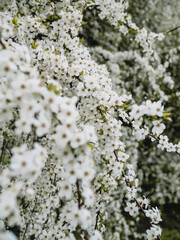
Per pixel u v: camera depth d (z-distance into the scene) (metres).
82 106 2.80
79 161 1.85
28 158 1.64
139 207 2.83
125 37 7.99
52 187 2.95
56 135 1.76
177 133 8.02
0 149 4.56
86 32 7.46
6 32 2.23
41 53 2.78
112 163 2.80
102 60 7.23
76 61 3.17
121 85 7.26
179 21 9.62
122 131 6.48
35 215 3.46
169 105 7.75
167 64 7.68
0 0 3.37
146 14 8.73
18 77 1.74
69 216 1.84
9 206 1.59
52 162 2.95
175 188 7.88
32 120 1.73
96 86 2.66
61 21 3.40
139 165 7.81
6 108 1.89
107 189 2.98
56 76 2.88
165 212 7.83
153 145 7.78
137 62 7.41
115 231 6.21
